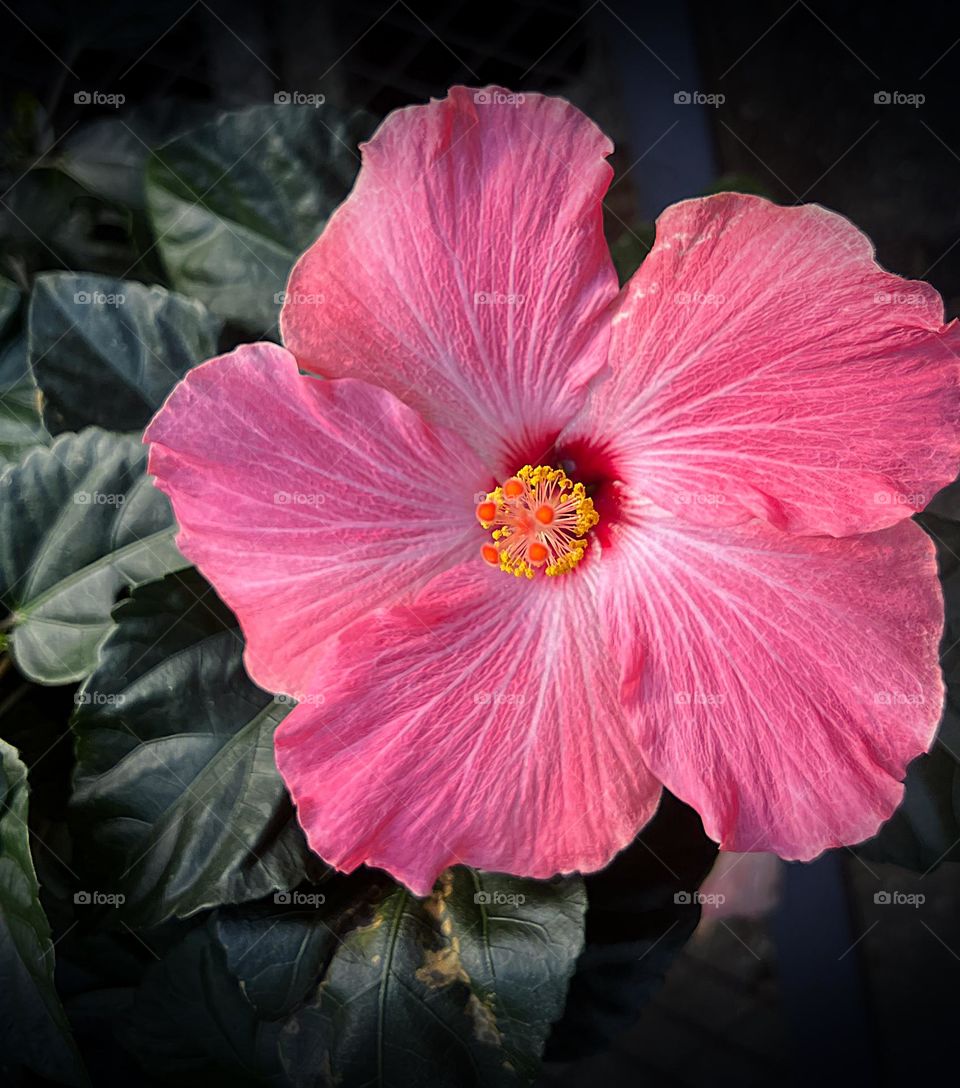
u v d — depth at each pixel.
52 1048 0.23
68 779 0.27
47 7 0.36
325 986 0.24
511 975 0.24
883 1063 0.43
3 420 0.27
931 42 0.48
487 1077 0.23
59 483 0.25
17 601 0.25
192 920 0.28
